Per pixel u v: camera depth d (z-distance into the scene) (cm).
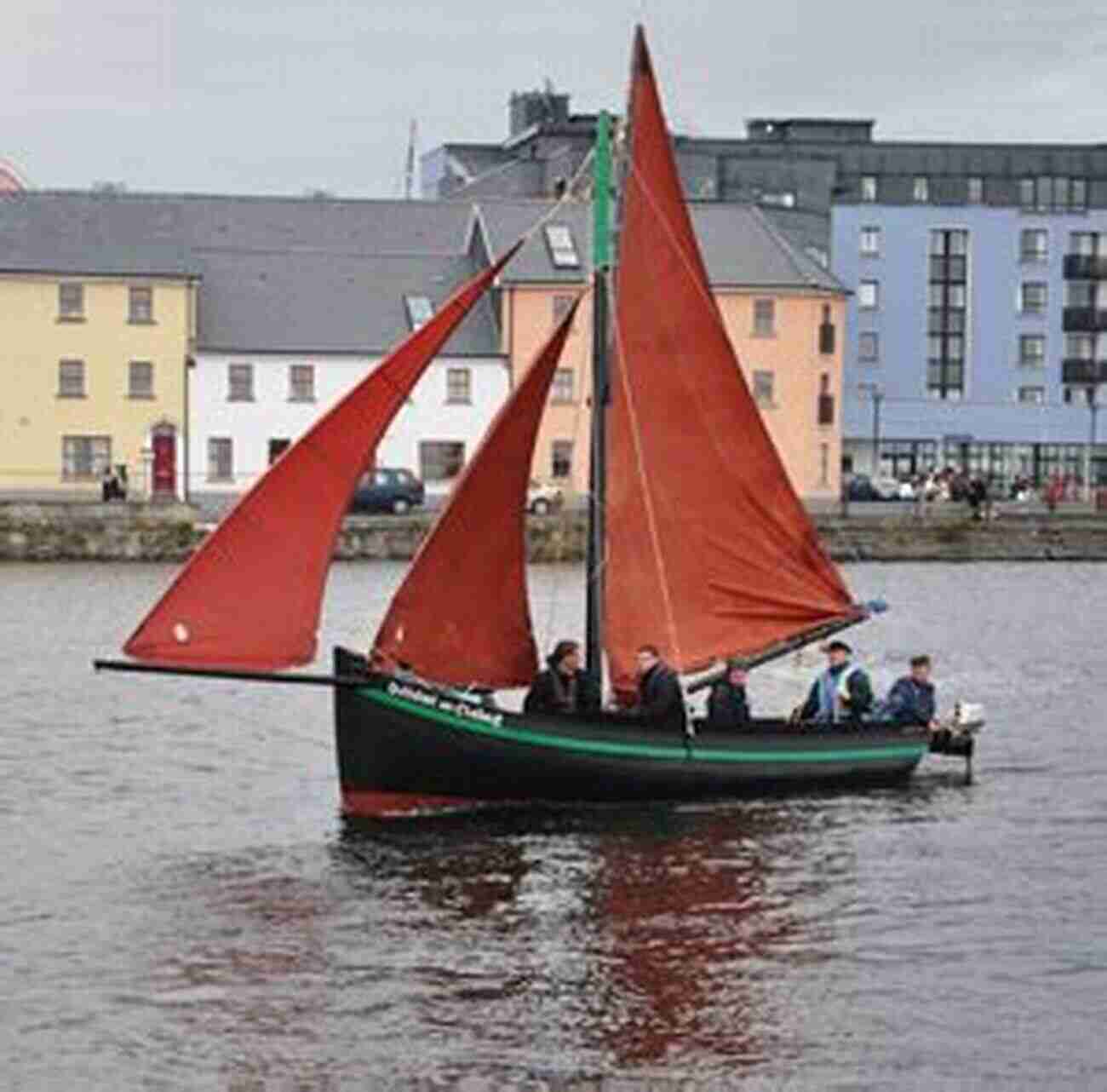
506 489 4262
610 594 4578
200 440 14150
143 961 3241
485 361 14250
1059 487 16138
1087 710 6316
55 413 13950
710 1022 2967
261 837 4147
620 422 4597
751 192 19625
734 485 4656
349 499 4078
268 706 6091
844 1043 2889
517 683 4359
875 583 11194
